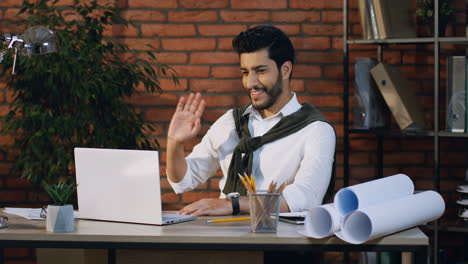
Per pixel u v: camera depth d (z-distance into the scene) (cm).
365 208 179
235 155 264
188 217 215
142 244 187
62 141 328
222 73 365
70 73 319
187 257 196
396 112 322
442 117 354
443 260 322
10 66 335
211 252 196
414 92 357
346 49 332
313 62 363
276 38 254
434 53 341
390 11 328
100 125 330
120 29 367
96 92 324
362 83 334
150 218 204
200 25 366
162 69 352
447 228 312
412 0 338
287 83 265
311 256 240
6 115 340
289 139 260
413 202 189
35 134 319
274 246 183
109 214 212
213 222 210
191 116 236
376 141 360
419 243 180
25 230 197
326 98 362
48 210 194
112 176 209
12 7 367
